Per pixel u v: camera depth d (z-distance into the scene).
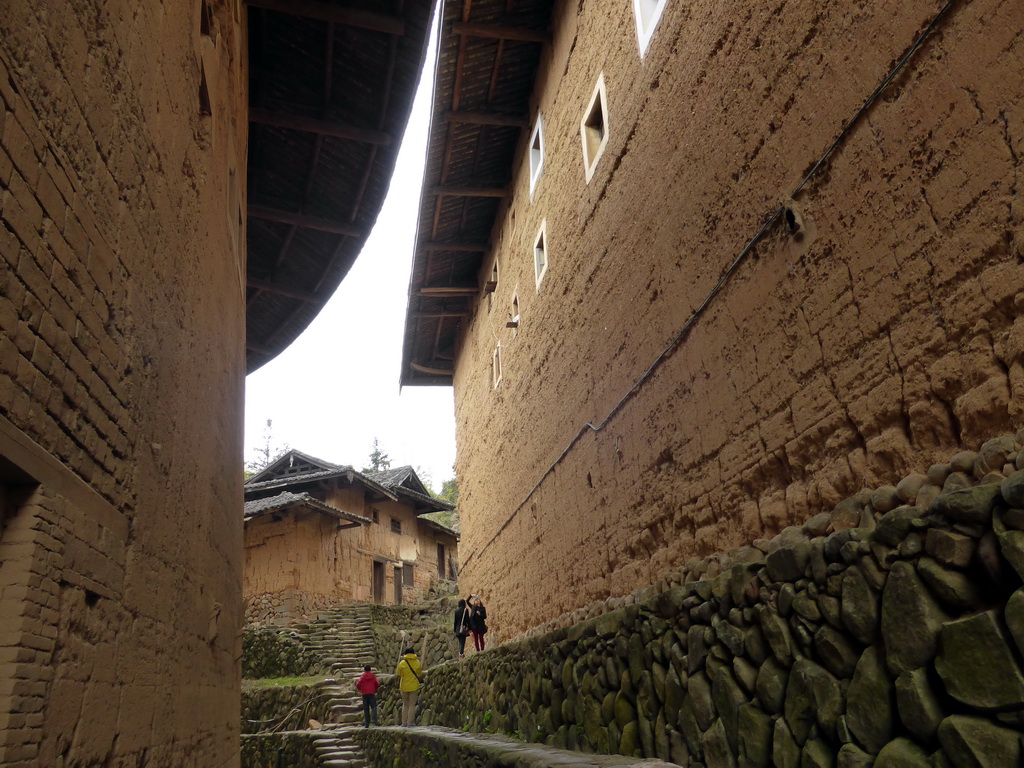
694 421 5.64
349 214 10.77
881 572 3.44
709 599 4.91
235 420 7.04
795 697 3.92
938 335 3.37
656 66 6.58
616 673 6.27
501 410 12.86
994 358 3.09
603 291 7.80
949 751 2.95
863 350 3.84
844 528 3.82
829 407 4.08
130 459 3.33
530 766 5.99
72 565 2.63
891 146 3.68
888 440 3.63
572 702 7.18
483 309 14.82
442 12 9.59
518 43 10.51
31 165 2.38
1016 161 2.98
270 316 13.11
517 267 11.98
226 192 6.44
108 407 3.05
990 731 2.80
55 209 2.56
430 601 27.25
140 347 3.49
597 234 8.07
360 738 14.21
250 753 14.84
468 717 11.41
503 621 12.23
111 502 3.10
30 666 2.28
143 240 3.57
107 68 3.10
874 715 3.38
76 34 2.77
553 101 10.05
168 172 4.10
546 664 8.20
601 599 7.54
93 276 2.90
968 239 3.21
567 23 9.50
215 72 5.89
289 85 9.23
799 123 4.42
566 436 9.04
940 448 3.39
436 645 19.92
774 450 4.58
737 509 5.00
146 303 3.60
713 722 4.71
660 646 5.54
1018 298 2.97
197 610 4.69
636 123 7.03
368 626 22.06
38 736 2.31
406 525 29.06
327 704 17.34
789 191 4.50
